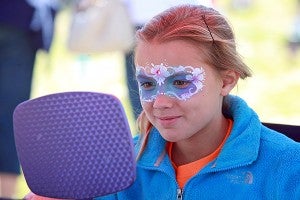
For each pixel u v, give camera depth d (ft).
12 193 12.73
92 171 4.40
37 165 4.50
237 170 5.48
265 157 5.48
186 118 5.29
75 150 4.40
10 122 12.71
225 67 5.37
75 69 20.59
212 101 5.37
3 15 12.43
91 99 4.33
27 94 12.94
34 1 12.59
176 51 5.22
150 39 5.28
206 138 5.60
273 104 17.79
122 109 4.33
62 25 22.26
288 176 5.35
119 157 4.35
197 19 5.32
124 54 13.01
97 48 12.96
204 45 5.24
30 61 12.90
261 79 19.84
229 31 5.48
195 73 5.24
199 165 5.65
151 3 12.34
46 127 4.43
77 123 4.37
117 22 12.84
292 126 6.36
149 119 5.44
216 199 5.47
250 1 27.58
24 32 12.63
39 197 5.24
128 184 4.38
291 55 22.31
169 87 5.26
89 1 12.96
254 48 22.81
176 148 5.82
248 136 5.56
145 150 5.88
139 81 5.39
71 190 4.46
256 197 5.40
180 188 5.64
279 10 26.96
